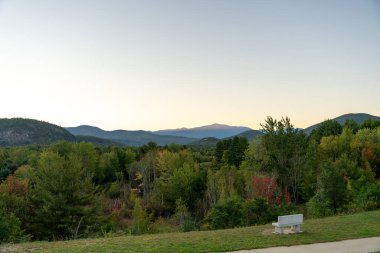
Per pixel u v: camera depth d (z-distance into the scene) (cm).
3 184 4378
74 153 7362
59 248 1299
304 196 4934
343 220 1861
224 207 2820
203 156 10681
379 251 1223
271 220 2809
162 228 3922
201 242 1362
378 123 8550
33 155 7300
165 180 7119
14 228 2714
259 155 5238
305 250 1238
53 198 3231
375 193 2853
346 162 4325
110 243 1381
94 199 3700
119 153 9338
